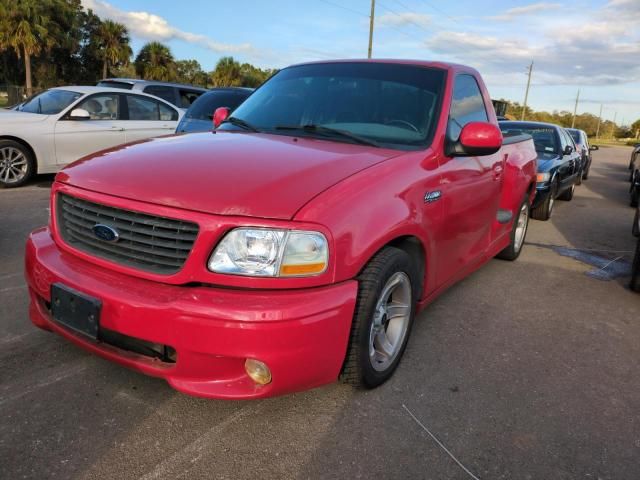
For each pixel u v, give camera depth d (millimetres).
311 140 3141
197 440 2410
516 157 4941
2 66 50250
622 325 4133
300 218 2248
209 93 9555
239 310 2141
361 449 2414
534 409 2834
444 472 2303
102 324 2324
